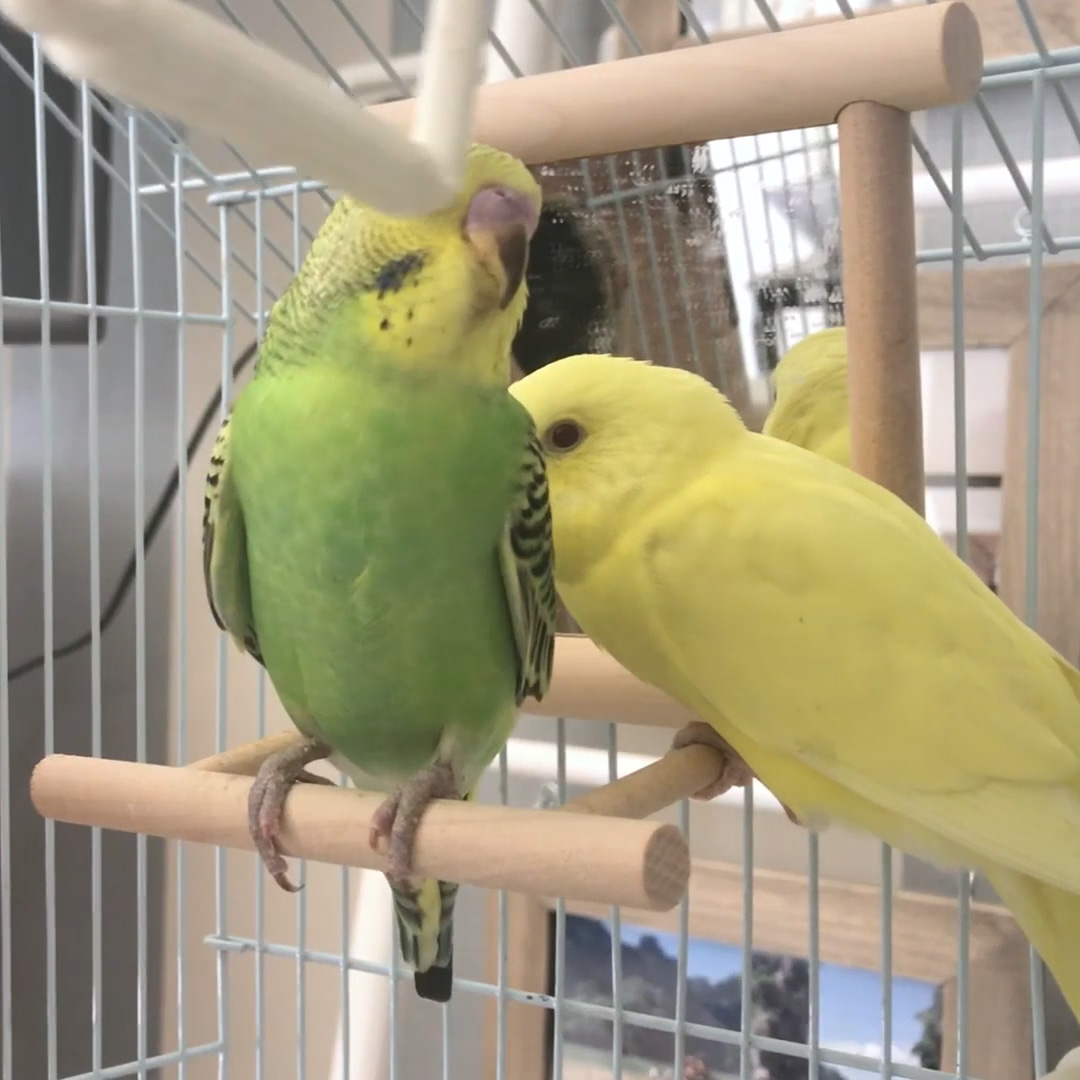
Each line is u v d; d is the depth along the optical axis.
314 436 0.56
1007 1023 0.91
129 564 1.27
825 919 0.98
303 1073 0.92
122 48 0.25
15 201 1.09
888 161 0.60
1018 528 0.90
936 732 0.56
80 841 1.30
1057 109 0.89
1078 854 0.55
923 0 0.85
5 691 0.85
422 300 0.54
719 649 0.58
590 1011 0.83
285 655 0.62
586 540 0.62
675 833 0.46
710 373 0.72
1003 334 0.90
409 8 0.84
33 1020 1.31
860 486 0.61
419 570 0.58
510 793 1.10
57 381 1.31
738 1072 1.01
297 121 0.30
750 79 0.62
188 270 1.23
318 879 1.21
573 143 0.68
